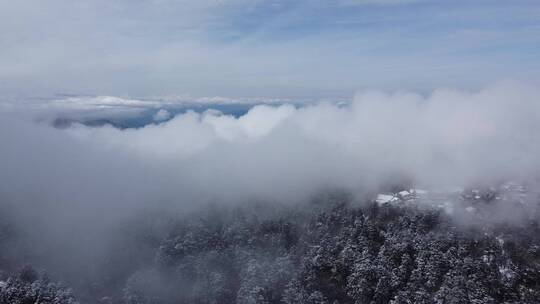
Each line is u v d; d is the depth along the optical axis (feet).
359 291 439.63
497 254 472.44
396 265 482.28
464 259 445.37
